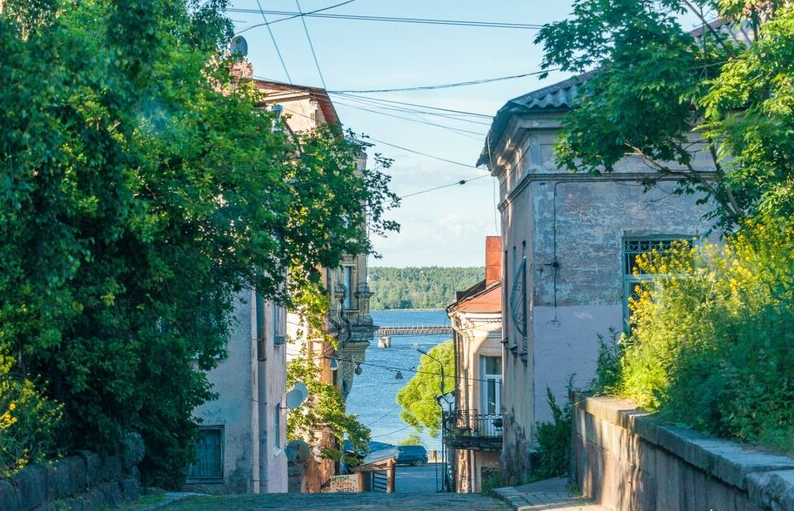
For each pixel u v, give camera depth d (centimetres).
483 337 3650
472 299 3747
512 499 1477
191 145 1361
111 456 1553
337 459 3547
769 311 928
